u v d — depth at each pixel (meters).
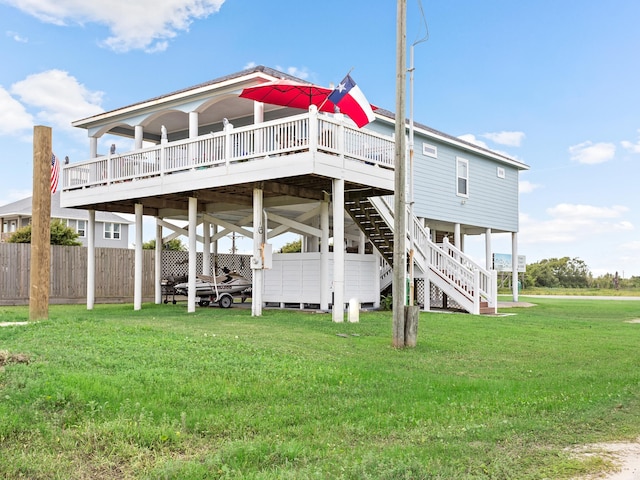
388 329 11.48
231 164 13.34
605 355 9.27
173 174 14.48
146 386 5.73
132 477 3.60
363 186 14.38
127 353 7.30
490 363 8.36
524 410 5.48
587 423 5.11
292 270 16.78
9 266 18.95
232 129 13.39
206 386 5.86
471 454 4.18
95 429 4.32
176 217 21.39
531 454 4.23
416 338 9.70
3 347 7.40
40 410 4.71
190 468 3.67
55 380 5.52
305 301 16.41
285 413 5.11
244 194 16.31
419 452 4.13
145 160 15.38
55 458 3.84
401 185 9.55
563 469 3.93
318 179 13.92
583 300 29.11
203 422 4.68
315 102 13.70
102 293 21.25
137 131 16.91
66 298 20.41
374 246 17.69
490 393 6.18
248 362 7.13
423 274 17.80
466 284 17.44
